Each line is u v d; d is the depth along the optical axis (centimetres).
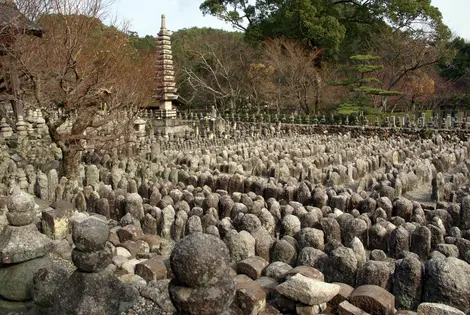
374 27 3694
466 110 3441
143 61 2912
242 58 4197
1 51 1395
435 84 3662
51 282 420
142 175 1186
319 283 464
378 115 2911
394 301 482
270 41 3644
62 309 367
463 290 468
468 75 3753
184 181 1175
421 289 499
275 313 480
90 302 361
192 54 4253
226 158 1603
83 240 368
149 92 2522
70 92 1084
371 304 443
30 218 457
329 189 1017
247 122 3173
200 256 272
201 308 271
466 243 617
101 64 1242
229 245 617
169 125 2542
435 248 627
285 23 3525
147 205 844
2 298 451
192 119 3102
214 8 3869
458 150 1639
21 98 1431
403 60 3300
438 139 2034
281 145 1895
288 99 3622
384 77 3456
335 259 547
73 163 1113
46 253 465
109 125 1398
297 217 750
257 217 720
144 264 551
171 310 454
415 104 3666
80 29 1072
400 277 506
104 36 1666
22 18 1310
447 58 3300
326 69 3600
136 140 1541
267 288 510
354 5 3819
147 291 484
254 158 1549
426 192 1170
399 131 2447
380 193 1001
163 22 2673
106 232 379
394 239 670
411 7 3244
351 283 536
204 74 4250
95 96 1121
